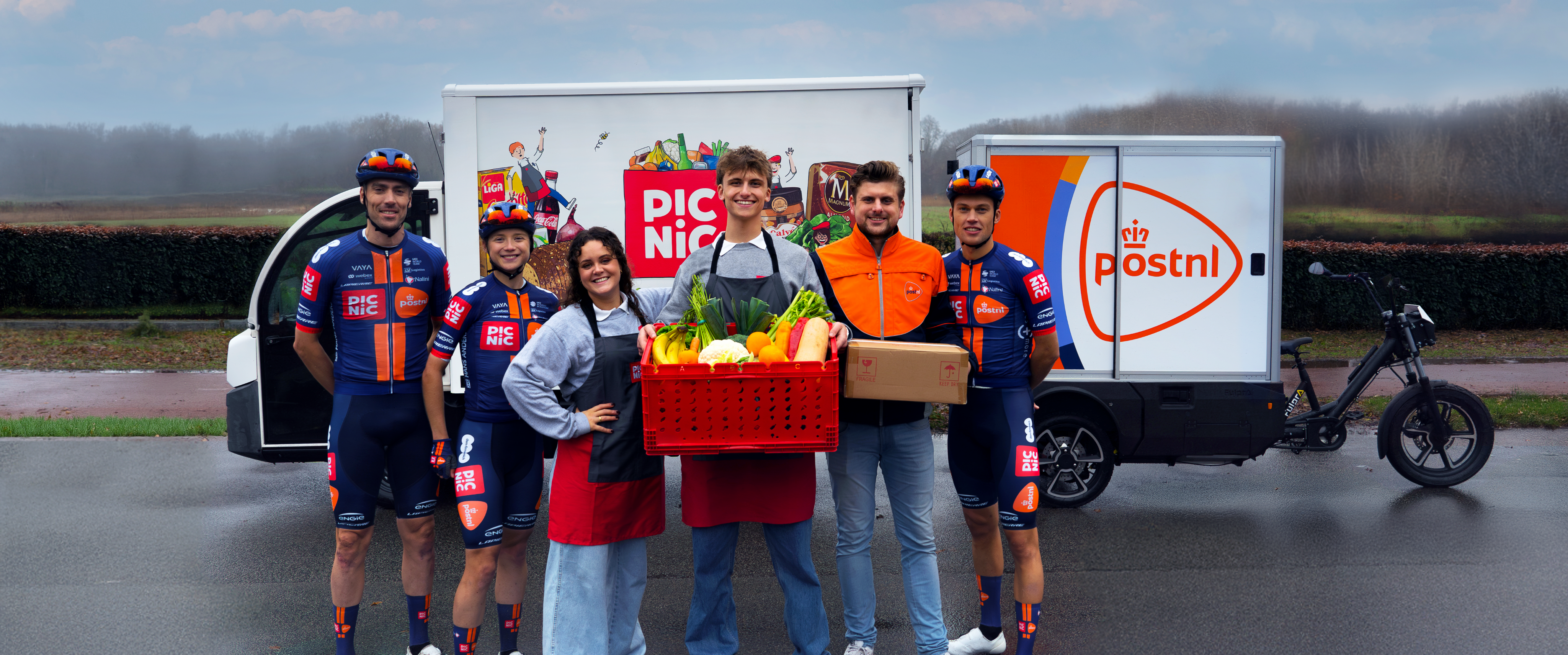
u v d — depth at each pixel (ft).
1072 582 15.93
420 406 12.62
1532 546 17.56
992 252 12.25
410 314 12.48
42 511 20.62
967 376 11.21
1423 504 20.59
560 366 11.00
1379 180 63.21
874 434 11.69
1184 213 19.57
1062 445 19.93
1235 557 17.15
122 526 19.54
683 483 11.80
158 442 27.58
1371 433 28.43
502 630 12.60
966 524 19.49
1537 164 61.72
